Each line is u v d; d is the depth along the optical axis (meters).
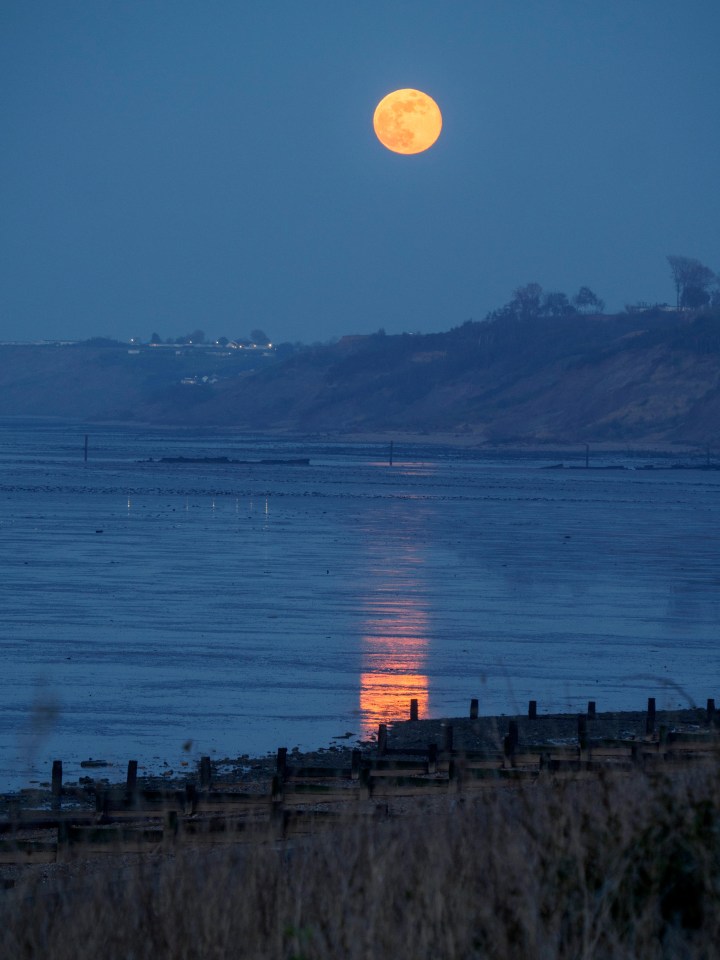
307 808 54.28
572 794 31.94
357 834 28.06
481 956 22.00
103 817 57.69
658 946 22.20
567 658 123.88
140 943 23.25
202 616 148.25
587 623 147.50
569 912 23.12
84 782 73.00
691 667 119.94
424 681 111.00
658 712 95.19
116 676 110.56
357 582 185.25
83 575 187.88
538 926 22.12
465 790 54.62
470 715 93.56
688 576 198.62
